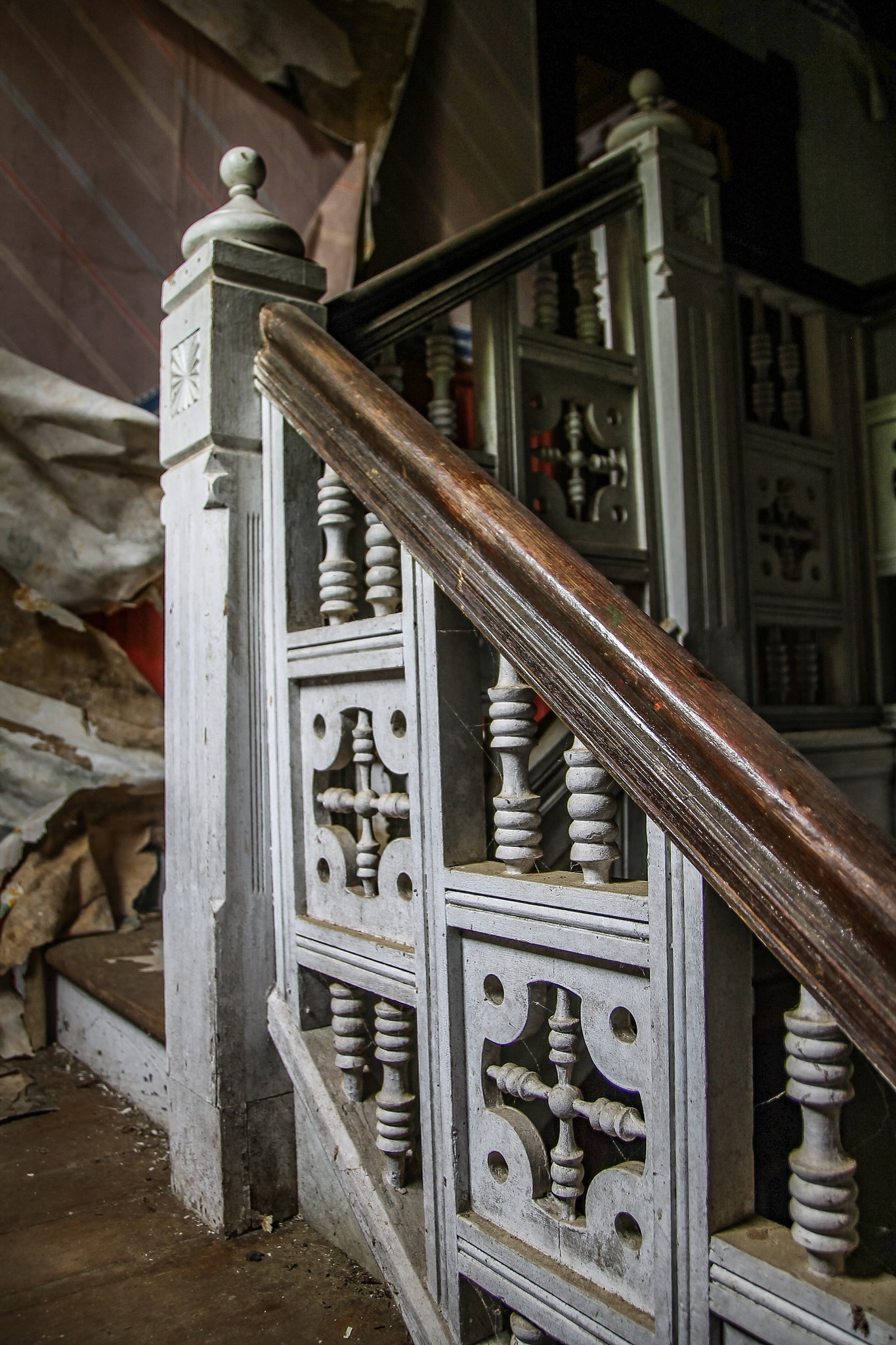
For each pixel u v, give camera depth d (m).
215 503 1.81
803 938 0.84
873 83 4.11
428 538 1.34
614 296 2.75
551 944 1.16
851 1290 0.86
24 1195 1.83
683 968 0.98
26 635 2.95
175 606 1.96
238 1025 1.75
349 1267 1.59
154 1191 1.86
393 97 4.10
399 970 1.45
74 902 2.78
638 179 2.73
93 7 3.71
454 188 4.45
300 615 1.79
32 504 2.97
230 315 1.85
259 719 1.84
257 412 1.88
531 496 2.41
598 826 1.14
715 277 2.83
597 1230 1.12
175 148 3.88
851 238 4.12
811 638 3.41
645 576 2.64
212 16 3.80
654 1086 1.01
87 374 3.68
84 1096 2.31
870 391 3.53
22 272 3.55
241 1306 1.47
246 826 1.80
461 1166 1.31
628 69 4.34
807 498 3.30
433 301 2.16
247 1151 1.74
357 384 1.59
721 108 4.10
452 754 1.36
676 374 2.67
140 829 3.02
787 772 0.89
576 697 1.10
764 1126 1.21
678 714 0.98
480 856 1.38
